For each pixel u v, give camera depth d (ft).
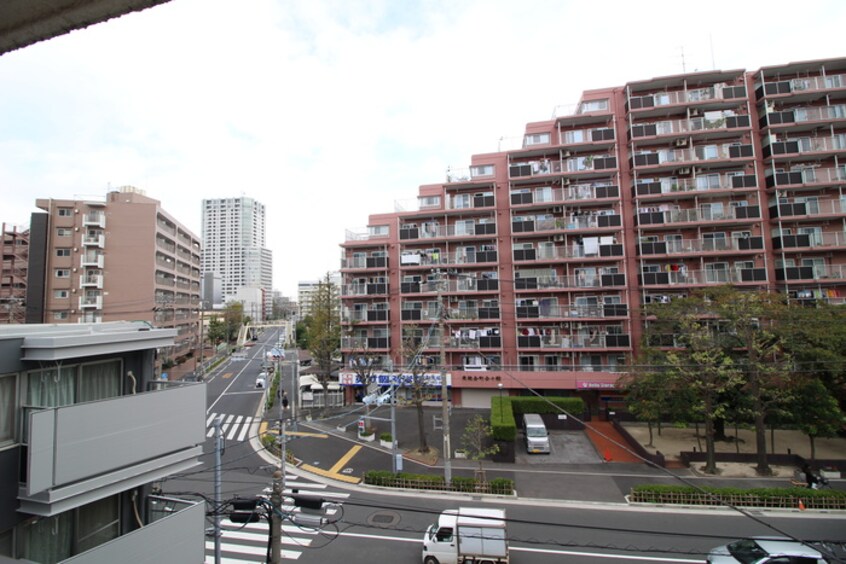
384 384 102.73
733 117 93.91
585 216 98.99
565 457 71.97
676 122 96.17
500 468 67.10
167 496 37.19
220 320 237.66
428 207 110.42
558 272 101.60
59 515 26.00
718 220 91.76
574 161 101.04
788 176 90.53
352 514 52.29
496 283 101.40
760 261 92.07
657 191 95.09
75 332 28.40
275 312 434.30
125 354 30.27
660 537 45.98
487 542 39.81
